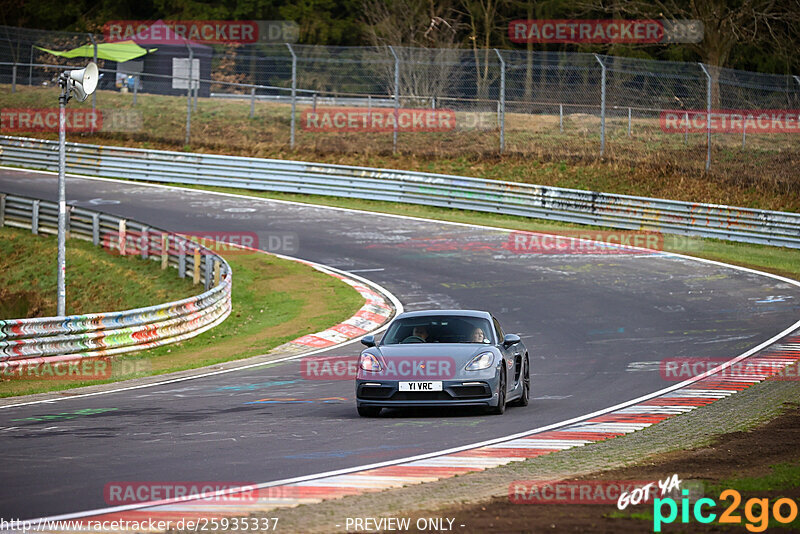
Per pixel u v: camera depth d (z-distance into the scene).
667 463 21.34
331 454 22.98
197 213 88.81
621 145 104.88
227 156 101.50
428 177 94.62
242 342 51.47
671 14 127.38
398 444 24.33
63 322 46.38
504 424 27.55
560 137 108.88
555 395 33.97
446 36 161.75
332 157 107.81
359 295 61.75
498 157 104.94
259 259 73.31
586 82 143.50
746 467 20.72
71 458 22.69
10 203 83.50
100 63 153.25
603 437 25.17
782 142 102.88
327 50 167.88
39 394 36.69
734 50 151.25
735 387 34.41
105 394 36.16
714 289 61.19
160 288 68.25
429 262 71.38
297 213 90.25
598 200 85.56
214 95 145.88
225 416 29.78
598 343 46.38
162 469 21.23
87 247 77.94
